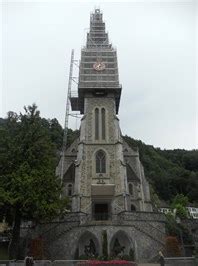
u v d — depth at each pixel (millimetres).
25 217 37750
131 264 28812
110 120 57062
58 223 41312
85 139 55188
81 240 40781
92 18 70438
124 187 50844
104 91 59500
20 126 40969
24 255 37000
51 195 38031
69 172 58562
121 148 54312
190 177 108812
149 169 111688
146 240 40156
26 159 38406
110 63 61656
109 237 39875
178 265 26109
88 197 50938
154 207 69938
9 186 36188
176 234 41625
